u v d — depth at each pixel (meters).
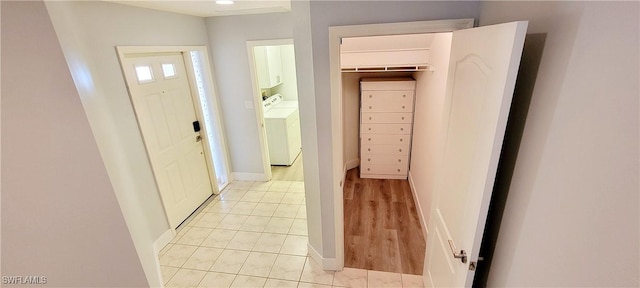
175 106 3.04
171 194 3.00
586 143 0.74
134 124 2.48
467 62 1.37
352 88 4.12
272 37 3.32
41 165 0.78
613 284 0.67
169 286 2.31
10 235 0.80
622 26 0.64
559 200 0.85
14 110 0.73
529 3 1.05
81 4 1.95
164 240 2.83
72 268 0.88
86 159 0.80
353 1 1.60
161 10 2.69
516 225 1.13
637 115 0.60
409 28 1.60
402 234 2.93
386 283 2.28
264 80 4.47
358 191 3.87
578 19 0.79
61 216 0.83
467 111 1.35
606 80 0.68
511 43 0.94
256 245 2.78
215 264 2.54
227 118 3.86
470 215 1.27
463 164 1.39
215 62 3.57
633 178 0.61
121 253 0.93
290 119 4.71
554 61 0.90
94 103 0.84
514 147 1.18
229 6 2.65
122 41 2.30
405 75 4.00
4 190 0.76
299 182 4.12
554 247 0.87
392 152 4.05
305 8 1.70
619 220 0.65
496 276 1.31
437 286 1.82
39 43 0.70
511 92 0.98
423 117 3.15
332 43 1.69
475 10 1.53
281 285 2.29
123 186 0.94
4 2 0.66
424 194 2.98
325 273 2.39
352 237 2.90
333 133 1.91
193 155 3.38
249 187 3.99
